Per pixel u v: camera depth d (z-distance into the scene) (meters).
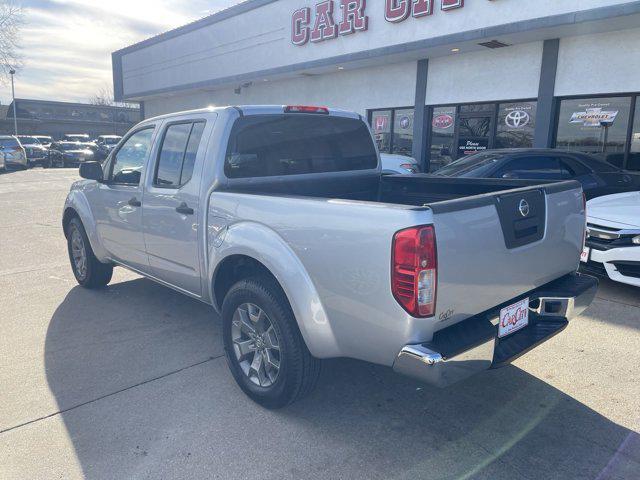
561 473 2.62
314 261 2.80
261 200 3.14
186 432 2.99
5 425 3.05
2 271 6.46
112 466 2.69
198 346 4.17
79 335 4.39
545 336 2.97
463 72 13.02
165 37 24.19
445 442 2.89
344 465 2.70
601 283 5.73
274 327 3.07
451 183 4.22
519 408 3.22
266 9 17.80
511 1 10.91
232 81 19.95
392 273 2.44
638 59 10.02
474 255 2.59
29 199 14.04
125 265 4.86
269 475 2.62
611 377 3.58
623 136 10.56
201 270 3.72
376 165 4.66
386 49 13.35
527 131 12.09
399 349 2.52
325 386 3.53
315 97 17.81
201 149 3.69
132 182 4.47
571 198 3.31
